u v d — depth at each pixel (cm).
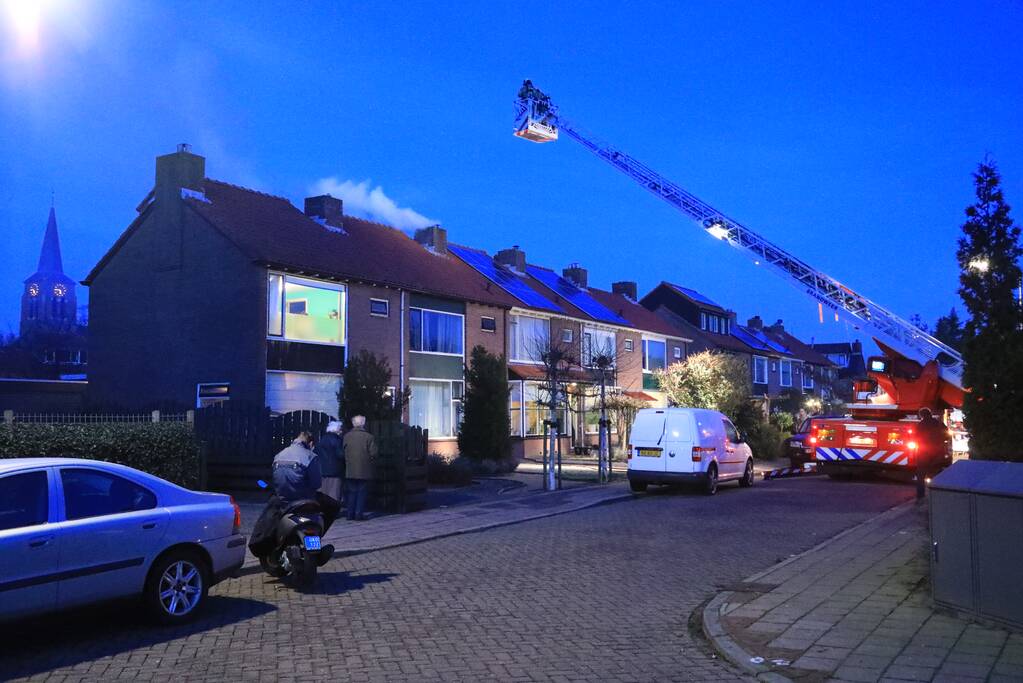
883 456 2075
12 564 603
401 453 1552
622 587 902
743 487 2084
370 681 566
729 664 617
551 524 1421
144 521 696
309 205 2905
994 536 675
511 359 3278
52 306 13075
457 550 1154
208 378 2353
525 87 2575
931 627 683
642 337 4244
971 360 945
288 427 1633
